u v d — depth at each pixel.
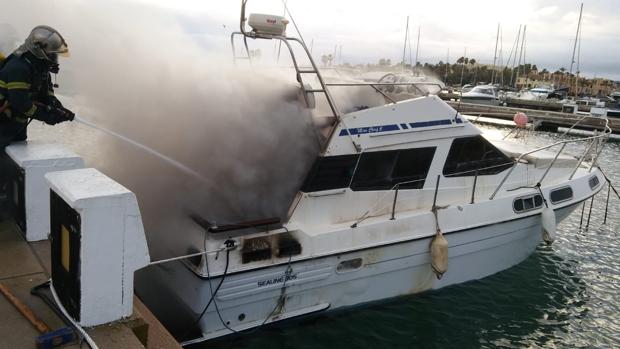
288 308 5.63
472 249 6.92
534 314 7.14
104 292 2.85
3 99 3.95
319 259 5.58
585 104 47.19
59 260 3.04
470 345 6.28
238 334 5.42
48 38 3.90
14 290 3.30
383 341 6.04
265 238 5.21
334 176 5.76
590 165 9.11
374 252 5.99
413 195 6.45
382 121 5.98
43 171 3.98
